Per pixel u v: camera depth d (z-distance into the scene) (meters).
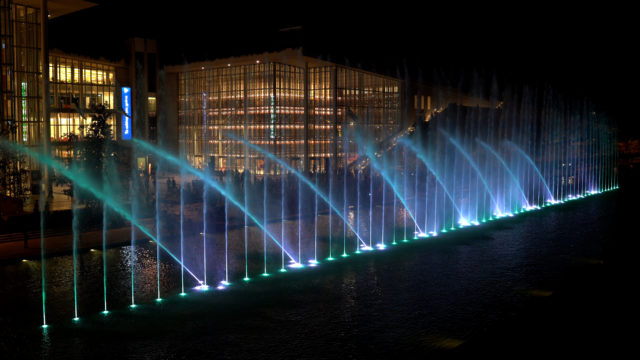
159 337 14.60
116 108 70.38
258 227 32.38
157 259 23.89
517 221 35.31
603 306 15.57
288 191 46.38
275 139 68.00
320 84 69.62
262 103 68.44
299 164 69.88
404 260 23.91
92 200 32.31
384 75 73.94
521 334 13.38
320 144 69.50
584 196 49.97
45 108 48.09
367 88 72.88
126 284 19.83
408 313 16.42
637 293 16.73
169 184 48.09
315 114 69.44
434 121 62.97
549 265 22.42
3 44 46.56
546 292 18.44
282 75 68.25
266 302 17.73
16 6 49.16
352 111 71.19
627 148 84.06
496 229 32.19
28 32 50.00
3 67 46.47
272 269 22.28
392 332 14.81
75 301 17.73
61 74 65.19
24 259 23.44
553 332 13.51
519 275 20.86
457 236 29.92
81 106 66.81
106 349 13.77
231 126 71.94
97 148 35.84
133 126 71.62
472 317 15.95
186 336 14.66
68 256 24.45
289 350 13.62
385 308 16.95
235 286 19.70
